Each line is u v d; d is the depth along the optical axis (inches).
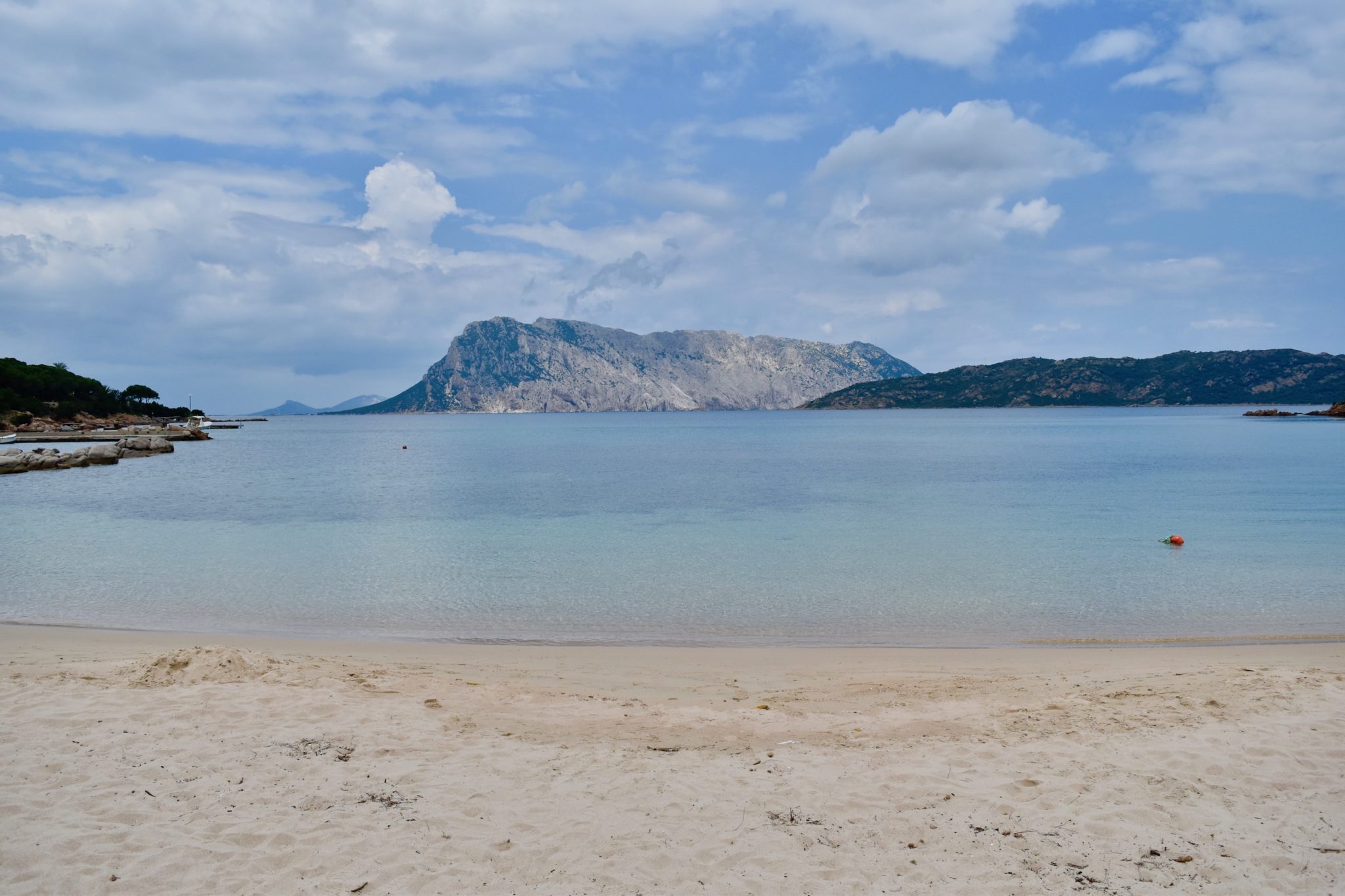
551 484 2269.9
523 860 263.4
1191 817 292.5
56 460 2837.1
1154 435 5383.9
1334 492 1889.8
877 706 446.3
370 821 289.1
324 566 1006.4
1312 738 364.8
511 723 406.0
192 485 2237.9
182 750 350.0
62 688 436.8
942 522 1428.4
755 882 251.6
